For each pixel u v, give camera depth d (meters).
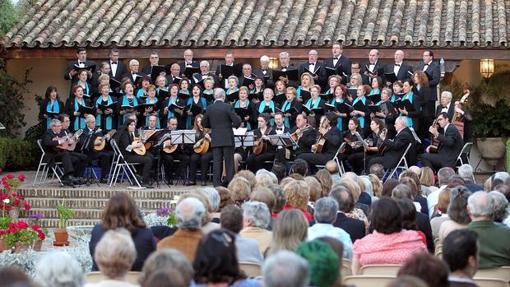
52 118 31.34
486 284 12.04
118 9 37.31
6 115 35.59
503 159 36.59
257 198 14.74
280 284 7.61
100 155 30.28
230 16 36.22
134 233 12.57
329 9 36.75
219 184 28.20
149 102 31.03
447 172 20.41
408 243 12.90
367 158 29.00
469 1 36.72
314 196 17.31
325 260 8.67
